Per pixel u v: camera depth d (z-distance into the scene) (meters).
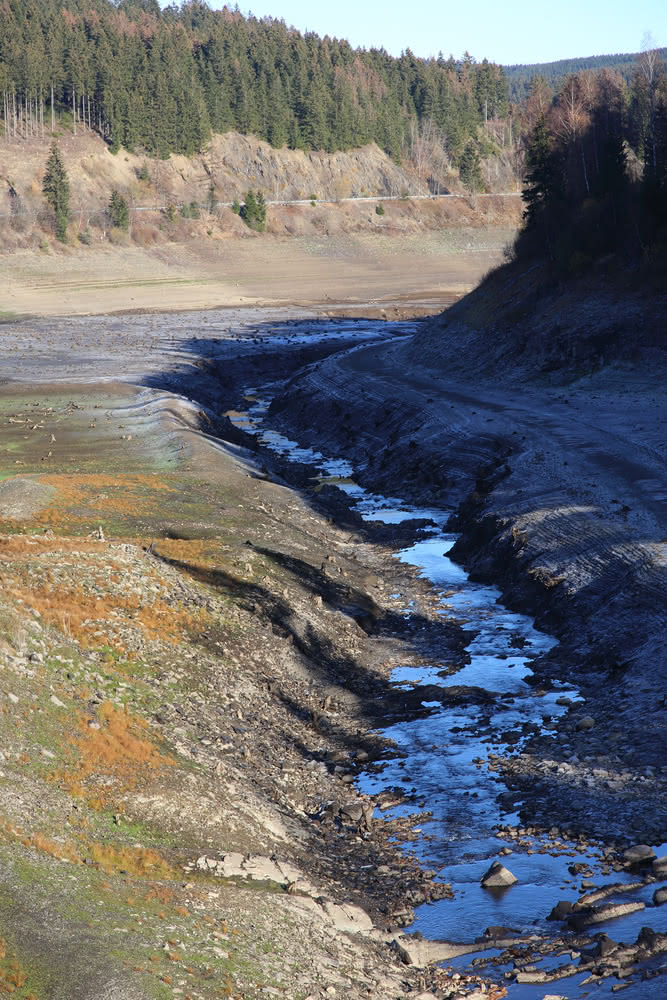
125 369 113.00
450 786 32.78
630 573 45.44
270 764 33.38
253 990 20.47
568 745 34.44
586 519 52.41
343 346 135.00
